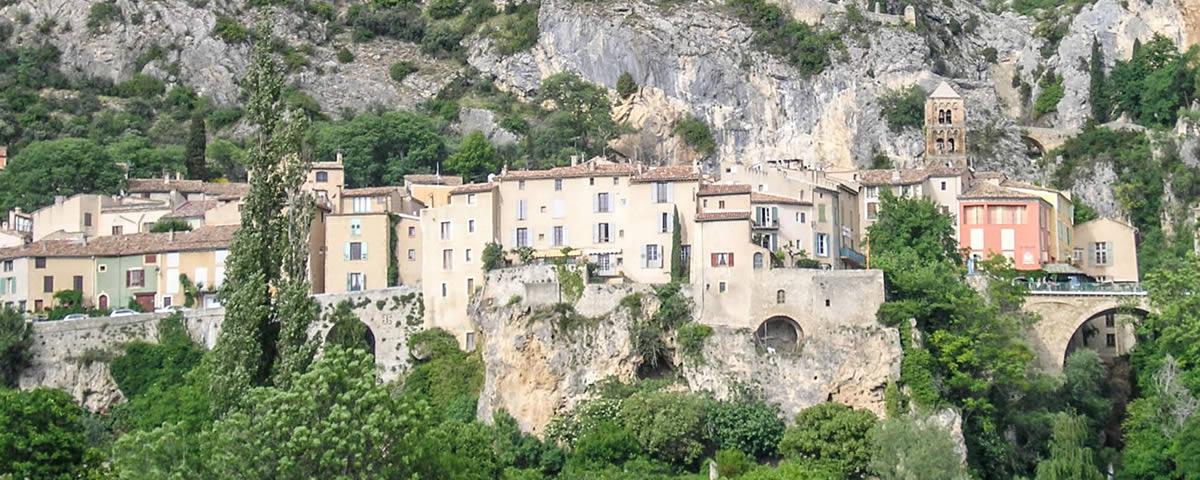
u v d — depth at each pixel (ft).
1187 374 635.25
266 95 484.74
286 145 479.41
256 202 475.31
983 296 652.89
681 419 601.62
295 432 422.00
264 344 462.19
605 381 634.84
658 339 640.17
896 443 577.43
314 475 424.05
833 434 595.06
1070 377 643.45
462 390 654.12
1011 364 620.08
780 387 623.36
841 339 625.41
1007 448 614.75
